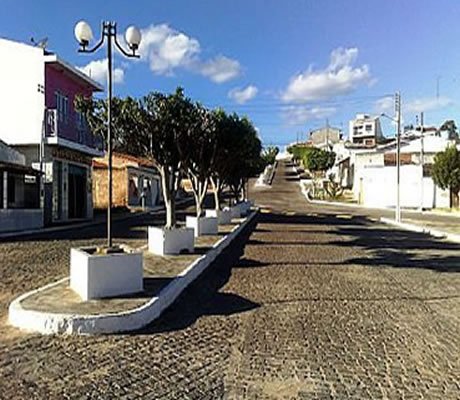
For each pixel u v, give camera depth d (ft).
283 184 250.98
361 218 117.29
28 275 35.60
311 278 38.17
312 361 19.99
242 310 27.94
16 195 80.89
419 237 73.61
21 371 18.08
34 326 22.86
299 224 94.32
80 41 32.73
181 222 88.38
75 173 95.61
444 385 17.75
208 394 16.61
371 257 51.01
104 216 105.29
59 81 88.17
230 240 61.67
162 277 33.37
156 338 22.41
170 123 43.47
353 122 296.92
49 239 59.36
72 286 29.19
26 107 82.53
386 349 21.75
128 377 17.85
